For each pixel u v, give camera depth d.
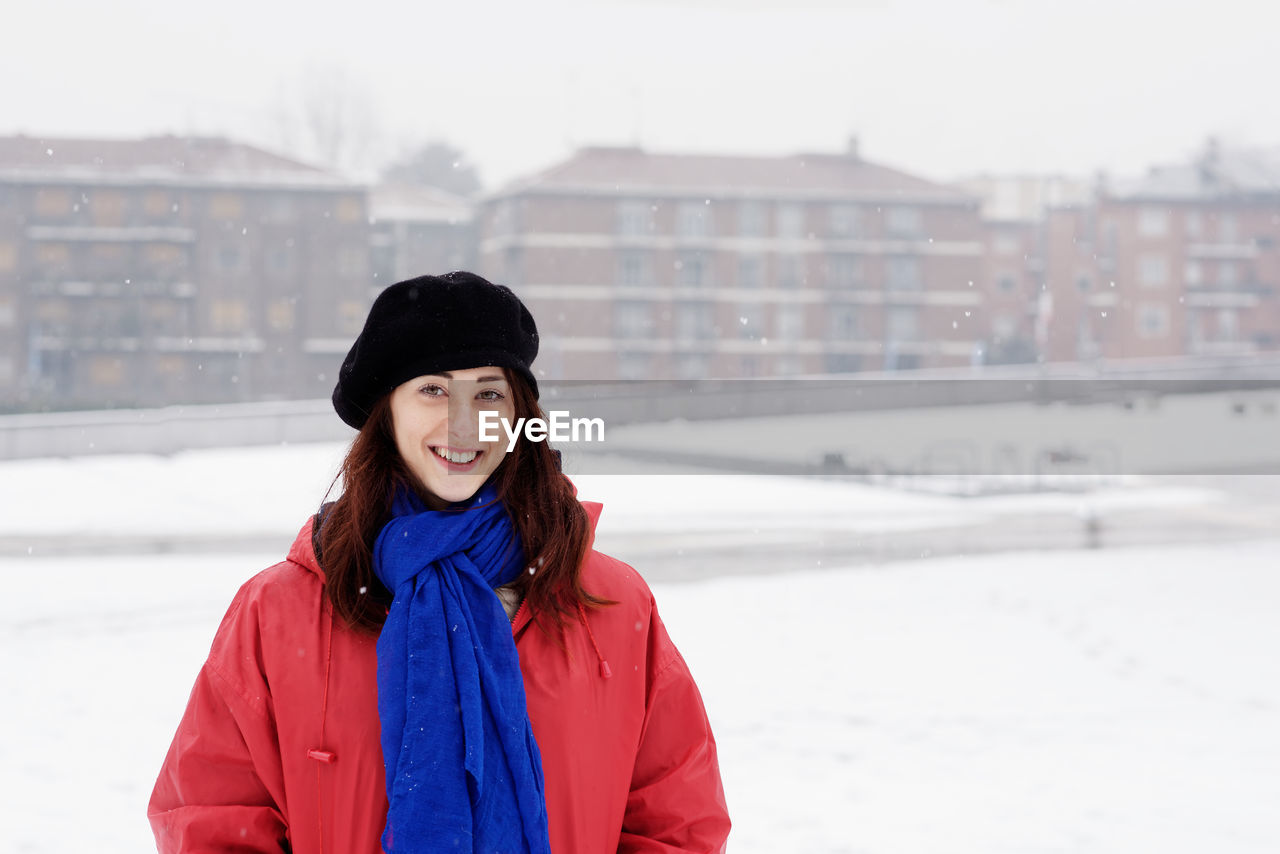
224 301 67.69
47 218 66.44
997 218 82.38
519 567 1.71
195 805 1.61
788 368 76.25
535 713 1.65
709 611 10.06
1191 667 8.12
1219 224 81.62
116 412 31.36
